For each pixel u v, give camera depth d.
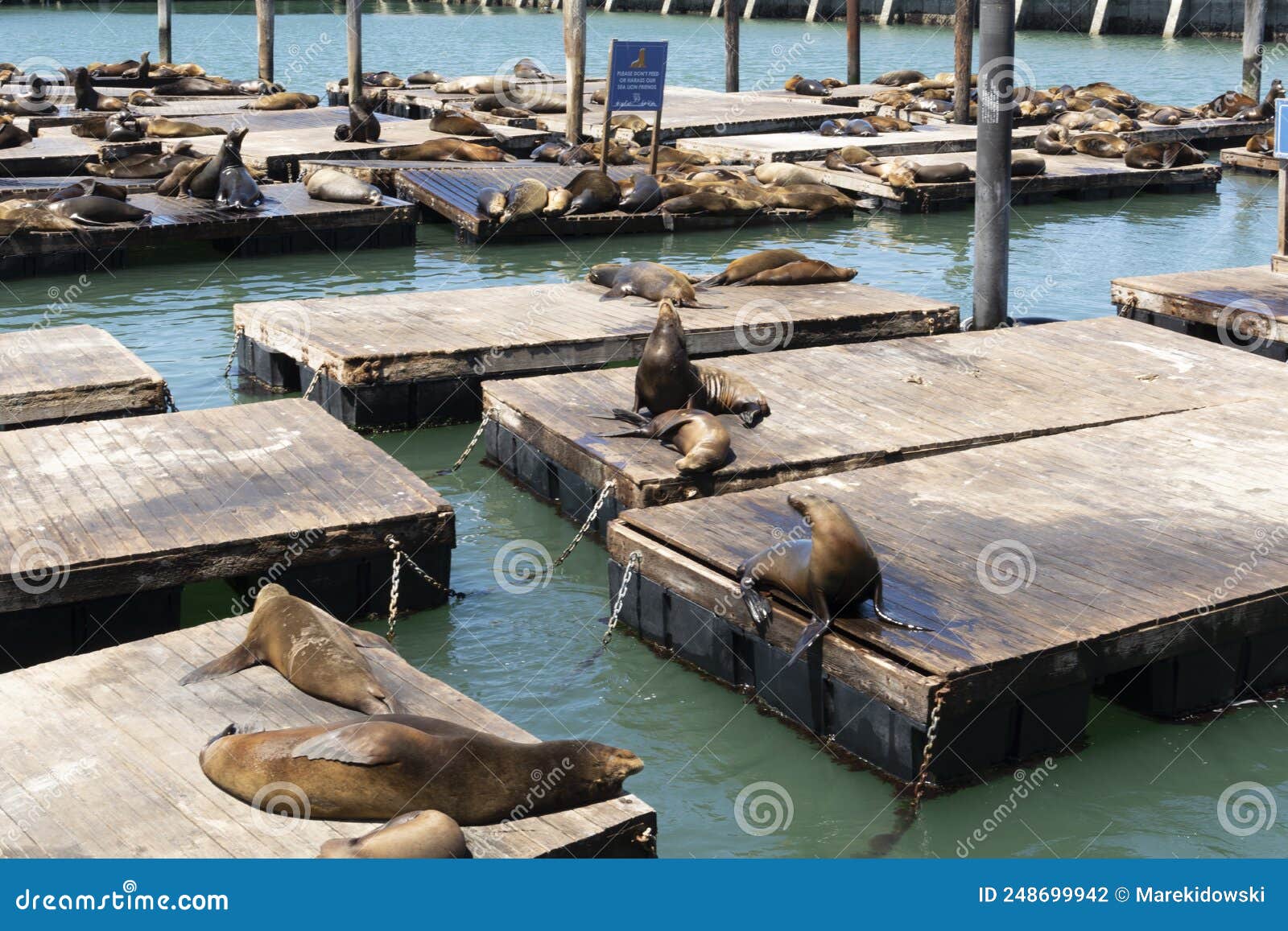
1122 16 56.09
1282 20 49.88
